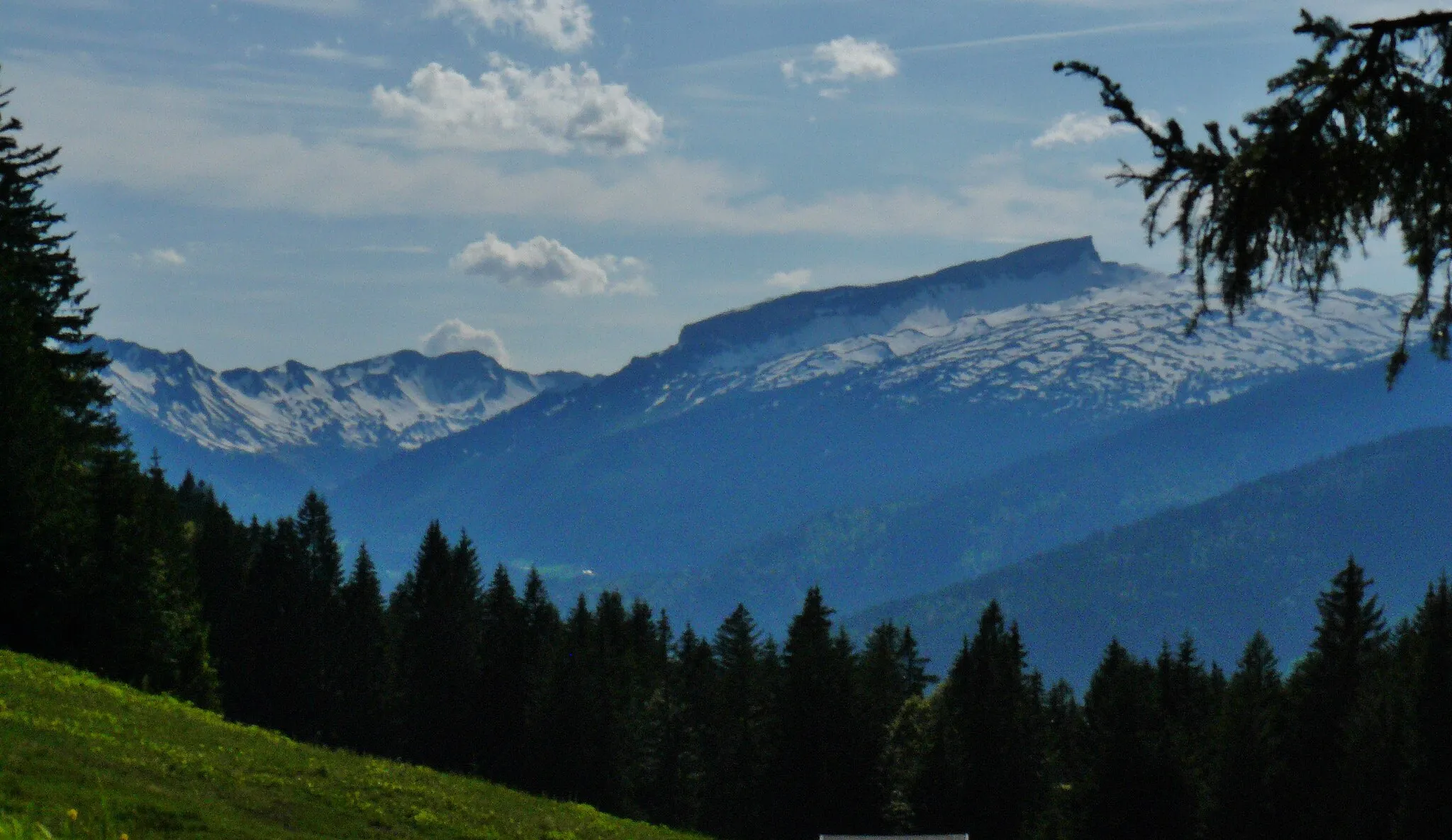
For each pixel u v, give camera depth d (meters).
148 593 72.62
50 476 68.62
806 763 111.00
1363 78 10.45
